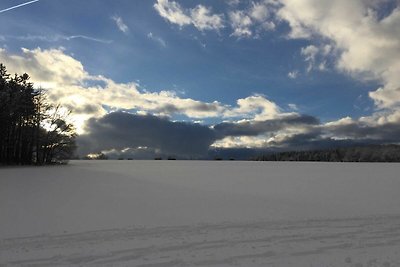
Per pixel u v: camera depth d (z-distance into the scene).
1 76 56.16
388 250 10.58
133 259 9.74
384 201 20.28
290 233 12.47
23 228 13.23
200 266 9.23
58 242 11.35
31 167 53.94
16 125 62.22
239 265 9.32
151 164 65.56
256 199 20.83
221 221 14.47
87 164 66.06
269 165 59.09
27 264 9.41
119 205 18.52
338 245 11.05
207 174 39.62
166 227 13.35
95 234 12.32
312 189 25.91
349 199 20.98
